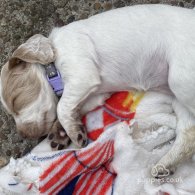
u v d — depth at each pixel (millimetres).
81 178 663
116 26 638
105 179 663
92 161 652
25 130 674
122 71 650
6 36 751
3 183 662
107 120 676
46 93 656
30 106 660
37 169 661
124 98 676
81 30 645
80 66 637
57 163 652
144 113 672
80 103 655
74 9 744
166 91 667
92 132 676
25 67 656
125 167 654
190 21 621
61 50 641
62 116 653
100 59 645
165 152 658
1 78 665
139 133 662
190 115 644
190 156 644
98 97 668
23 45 646
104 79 653
